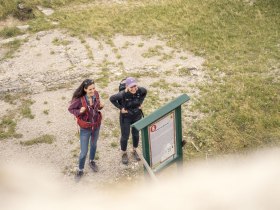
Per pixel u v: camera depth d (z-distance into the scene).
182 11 16.81
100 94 11.71
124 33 15.48
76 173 8.76
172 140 7.62
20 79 12.88
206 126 10.16
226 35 14.79
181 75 12.57
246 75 12.32
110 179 8.71
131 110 8.29
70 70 13.25
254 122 10.20
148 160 7.37
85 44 14.91
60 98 11.67
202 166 8.98
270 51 13.62
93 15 17.06
